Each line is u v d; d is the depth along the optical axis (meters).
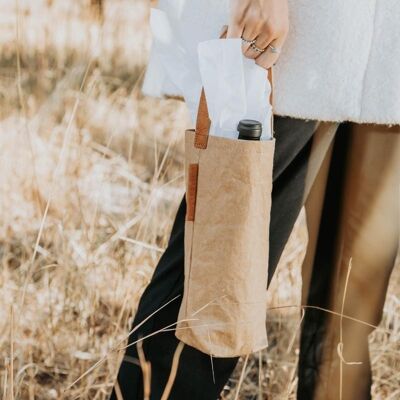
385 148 1.44
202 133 1.26
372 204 1.49
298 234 2.29
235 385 1.85
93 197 2.35
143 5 3.16
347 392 1.63
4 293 1.93
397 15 1.30
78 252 1.99
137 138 2.85
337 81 1.31
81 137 2.40
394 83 1.31
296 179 1.40
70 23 2.92
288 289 2.14
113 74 3.08
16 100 2.83
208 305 1.28
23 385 1.74
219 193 1.24
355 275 1.55
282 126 1.35
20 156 2.47
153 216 2.27
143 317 1.39
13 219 2.30
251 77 1.28
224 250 1.25
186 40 1.39
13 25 3.21
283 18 1.24
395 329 1.90
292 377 1.78
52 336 1.84
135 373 1.40
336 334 1.61
